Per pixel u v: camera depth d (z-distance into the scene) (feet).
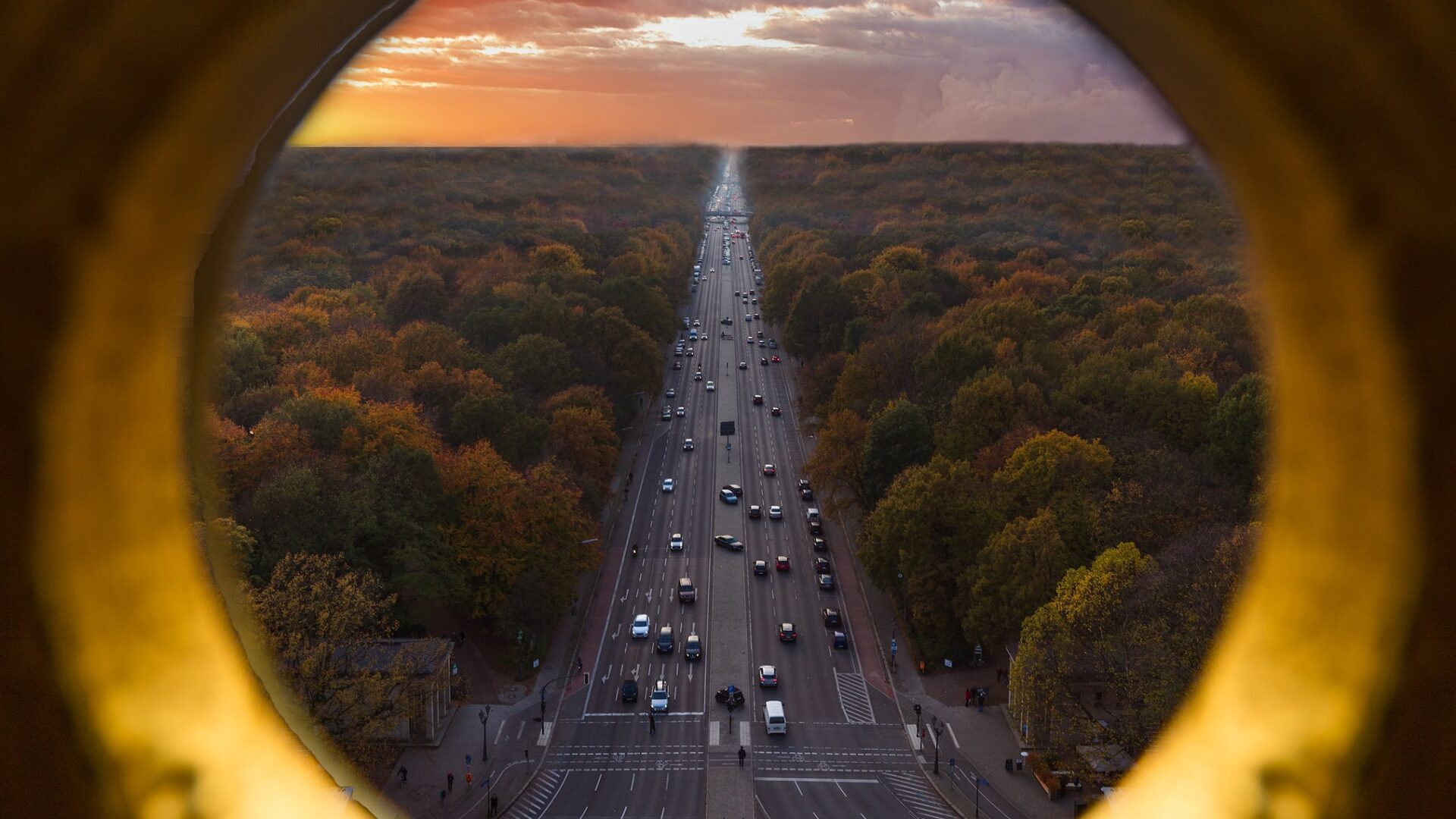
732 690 180.24
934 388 262.06
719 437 343.87
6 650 19.02
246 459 177.78
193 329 22.63
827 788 155.12
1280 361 22.49
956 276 400.88
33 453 19.01
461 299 360.28
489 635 196.24
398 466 184.24
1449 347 18.39
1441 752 18.86
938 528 194.70
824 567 236.43
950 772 159.12
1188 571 137.18
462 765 158.71
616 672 190.60
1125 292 344.08
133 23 18.17
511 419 231.91
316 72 23.17
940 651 194.80
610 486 287.69
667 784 155.43
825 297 385.91
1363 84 18.37
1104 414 223.51
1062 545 169.27
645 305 394.73
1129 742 118.52
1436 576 18.74
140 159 19.52
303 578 127.75
